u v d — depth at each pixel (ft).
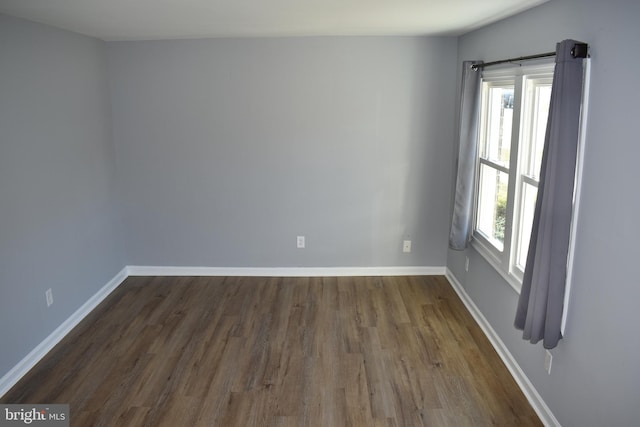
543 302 8.12
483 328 12.71
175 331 12.76
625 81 6.45
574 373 7.95
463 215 13.48
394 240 16.28
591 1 7.29
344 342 12.13
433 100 15.15
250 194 15.92
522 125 10.16
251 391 10.17
